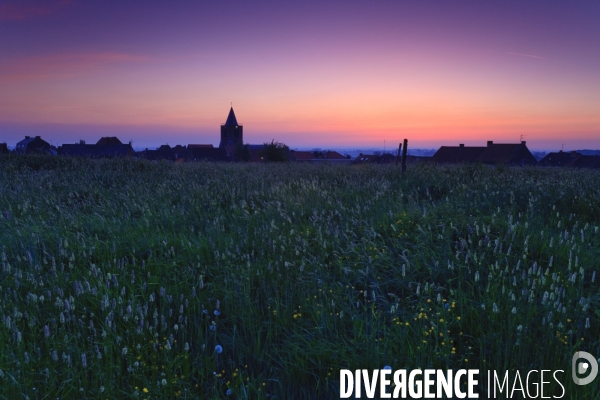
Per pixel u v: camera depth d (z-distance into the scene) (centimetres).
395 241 589
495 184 1103
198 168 1644
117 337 350
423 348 358
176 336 397
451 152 7375
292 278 499
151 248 580
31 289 440
